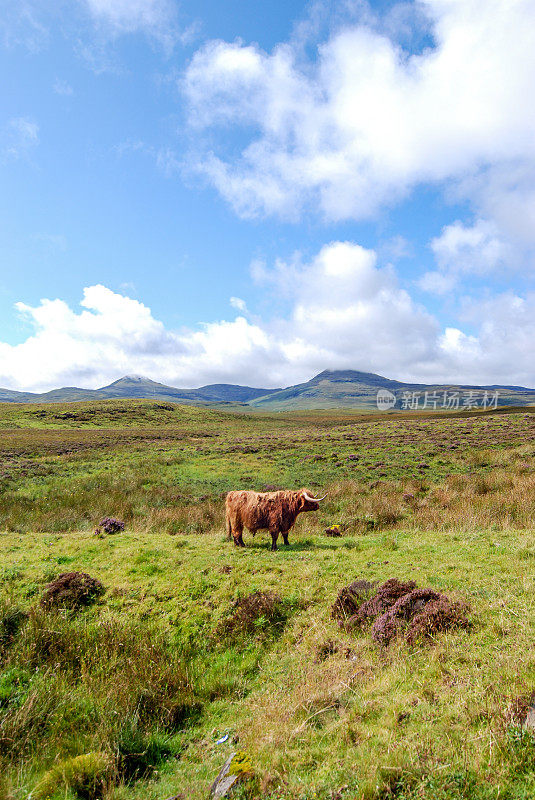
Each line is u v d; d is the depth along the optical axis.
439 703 4.14
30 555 10.85
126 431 72.81
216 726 4.99
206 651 6.73
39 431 70.62
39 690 5.45
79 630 7.11
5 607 7.49
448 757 3.28
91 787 3.96
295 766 3.66
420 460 25.84
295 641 6.64
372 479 22.14
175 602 8.06
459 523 12.37
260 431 70.69
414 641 5.47
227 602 7.89
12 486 24.08
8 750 4.48
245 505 11.09
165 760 4.55
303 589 8.09
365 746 3.71
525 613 5.61
